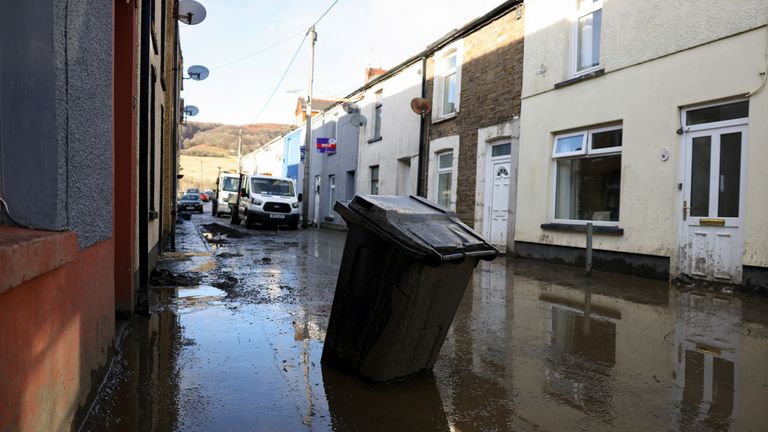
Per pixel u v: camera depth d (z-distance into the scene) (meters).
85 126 2.77
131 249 5.04
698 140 8.51
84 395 2.86
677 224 8.72
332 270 9.55
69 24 2.43
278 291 7.21
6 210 2.30
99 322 3.27
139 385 3.49
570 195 11.17
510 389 3.76
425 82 17.11
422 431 3.04
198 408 3.18
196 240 15.46
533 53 11.98
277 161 43.72
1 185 2.30
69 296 2.52
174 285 7.38
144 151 5.51
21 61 2.30
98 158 3.12
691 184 8.57
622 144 9.66
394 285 3.49
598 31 10.58
